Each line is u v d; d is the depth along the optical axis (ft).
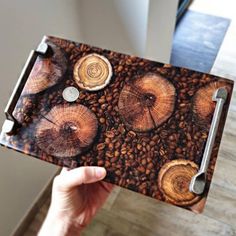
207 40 4.66
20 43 2.30
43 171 3.20
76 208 1.71
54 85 1.38
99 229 3.13
